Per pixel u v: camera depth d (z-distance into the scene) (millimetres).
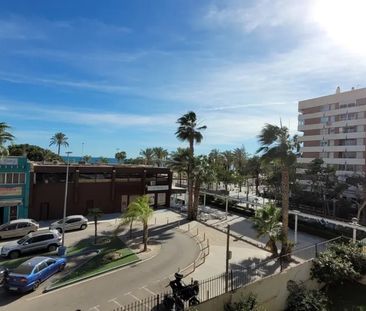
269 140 26562
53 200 39469
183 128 43250
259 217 26766
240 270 21375
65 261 23406
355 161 61281
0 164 35219
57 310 17016
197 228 37469
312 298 17766
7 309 17062
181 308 15602
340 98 65250
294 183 57062
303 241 34562
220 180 65188
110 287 20125
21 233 31109
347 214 50219
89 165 43719
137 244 30016
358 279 20562
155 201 49312
